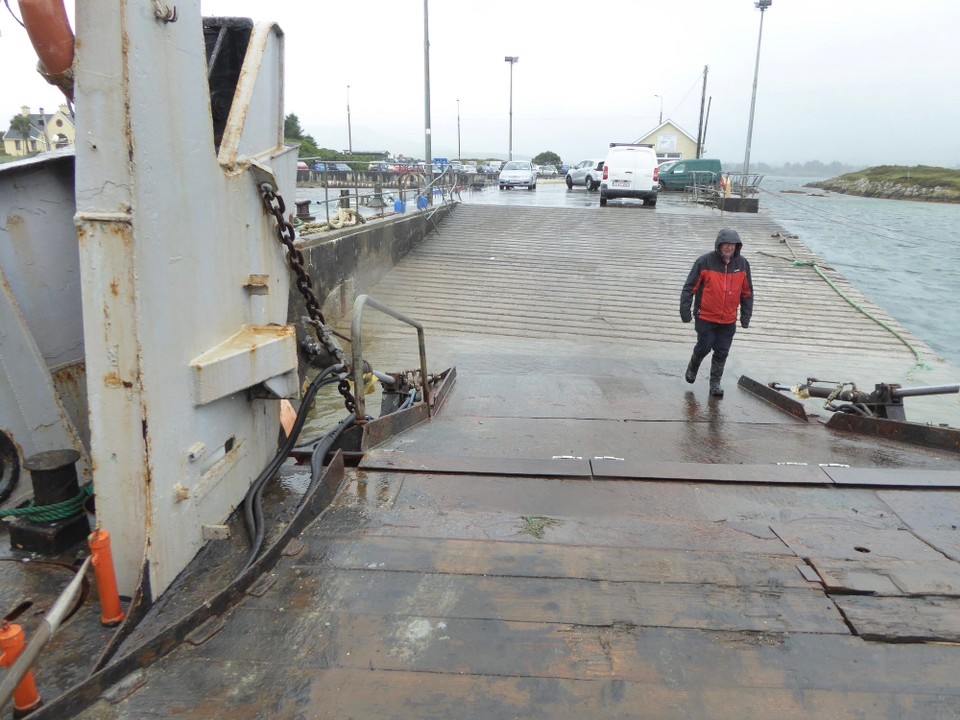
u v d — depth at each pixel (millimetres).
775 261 15586
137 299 2260
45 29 2059
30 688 1961
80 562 2758
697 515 3424
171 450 2555
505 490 3641
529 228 18625
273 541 2953
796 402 6449
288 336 3225
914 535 3205
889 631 2430
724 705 2096
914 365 10422
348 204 14531
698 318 7043
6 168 2906
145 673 2152
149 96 2260
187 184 2578
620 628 2434
